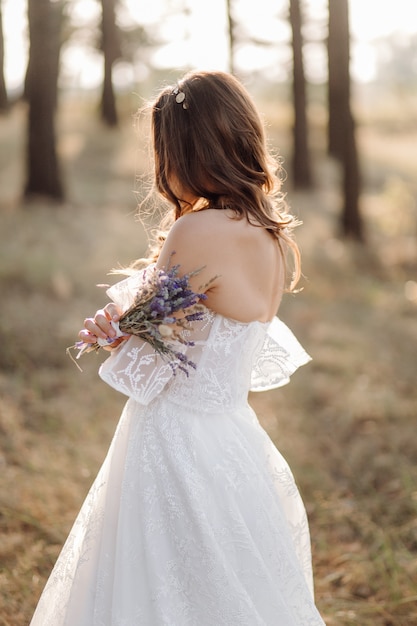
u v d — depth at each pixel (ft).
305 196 52.65
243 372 6.77
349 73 39.75
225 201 6.47
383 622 10.27
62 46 78.07
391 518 13.10
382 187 57.62
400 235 42.50
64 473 13.78
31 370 19.15
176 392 6.53
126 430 6.76
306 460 15.48
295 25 54.90
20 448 14.56
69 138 62.75
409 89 104.47
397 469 14.96
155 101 6.62
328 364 21.25
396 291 32.17
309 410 18.35
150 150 7.14
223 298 6.41
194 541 6.16
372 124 91.20
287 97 92.68
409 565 11.32
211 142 6.32
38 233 31.73
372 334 24.86
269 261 6.64
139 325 6.18
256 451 6.89
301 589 6.60
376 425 17.44
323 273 33.42
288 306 27.45
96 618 6.35
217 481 6.39
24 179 40.32
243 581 6.28
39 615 6.96
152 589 6.14
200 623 6.12
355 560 11.71
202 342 6.48
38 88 39.58
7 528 11.85
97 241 31.58
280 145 65.31
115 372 6.25
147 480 6.34
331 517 13.16
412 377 20.67
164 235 7.49
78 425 16.20
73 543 6.91
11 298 23.27
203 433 6.52
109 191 45.80
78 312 22.88
